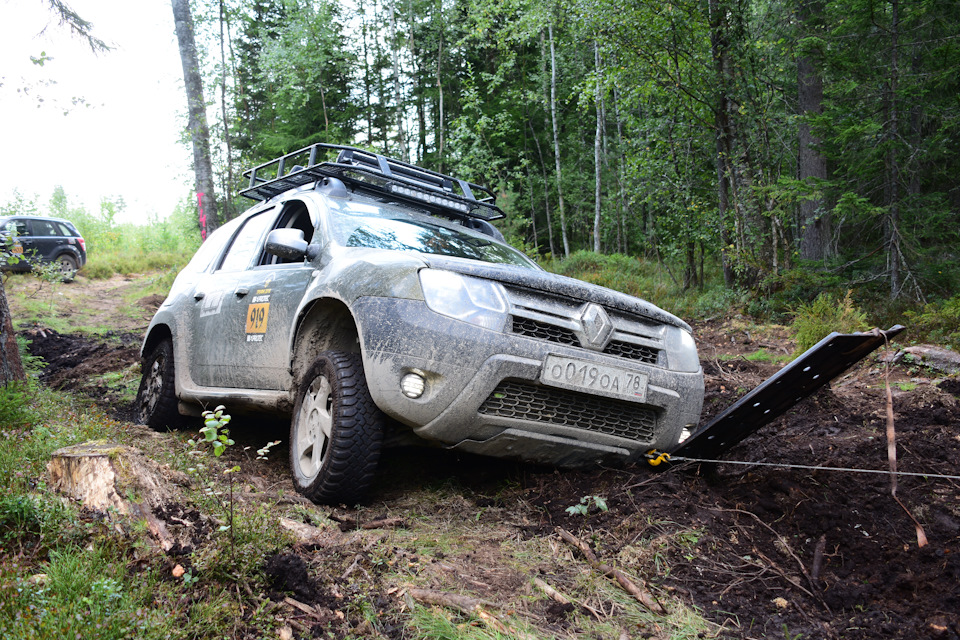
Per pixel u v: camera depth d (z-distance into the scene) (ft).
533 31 49.47
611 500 10.21
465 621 7.18
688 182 42.55
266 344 12.92
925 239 37.01
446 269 10.19
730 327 32.83
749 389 20.36
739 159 36.76
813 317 26.66
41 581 6.60
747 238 36.63
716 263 51.70
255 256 14.96
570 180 76.28
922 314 27.20
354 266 10.96
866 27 36.94
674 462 11.23
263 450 8.13
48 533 7.58
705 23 36.14
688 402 11.23
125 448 8.97
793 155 42.11
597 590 8.02
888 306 30.48
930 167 40.96
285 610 6.88
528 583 8.13
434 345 9.62
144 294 45.78
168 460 11.01
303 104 74.95
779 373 9.40
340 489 10.16
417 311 9.78
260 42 81.76
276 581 7.30
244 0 78.07
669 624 7.40
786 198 33.94
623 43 37.22
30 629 5.54
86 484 8.36
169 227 105.09
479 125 66.69
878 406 17.52
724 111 37.29
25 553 7.33
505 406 10.03
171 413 16.37
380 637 6.69
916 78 35.86
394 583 7.72
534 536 9.59
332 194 13.67
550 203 82.84
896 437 14.15
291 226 14.52
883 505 10.52
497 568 8.52
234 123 73.41
